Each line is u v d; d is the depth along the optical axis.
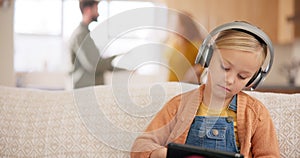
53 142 1.08
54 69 3.79
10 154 1.07
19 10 3.77
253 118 0.97
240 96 0.98
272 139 0.97
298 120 1.11
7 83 2.66
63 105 1.14
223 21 3.58
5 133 1.09
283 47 3.89
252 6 3.58
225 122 0.95
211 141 0.94
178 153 0.74
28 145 1.08
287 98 1.15
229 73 0.88
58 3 3.81
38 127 1.10
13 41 2.67
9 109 1.12
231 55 0.86
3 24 2.65
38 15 3.80
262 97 1.16
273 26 3.59
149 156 0.90
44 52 3.81
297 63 3.82
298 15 3.36
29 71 3.75
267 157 0.93
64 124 1.11
